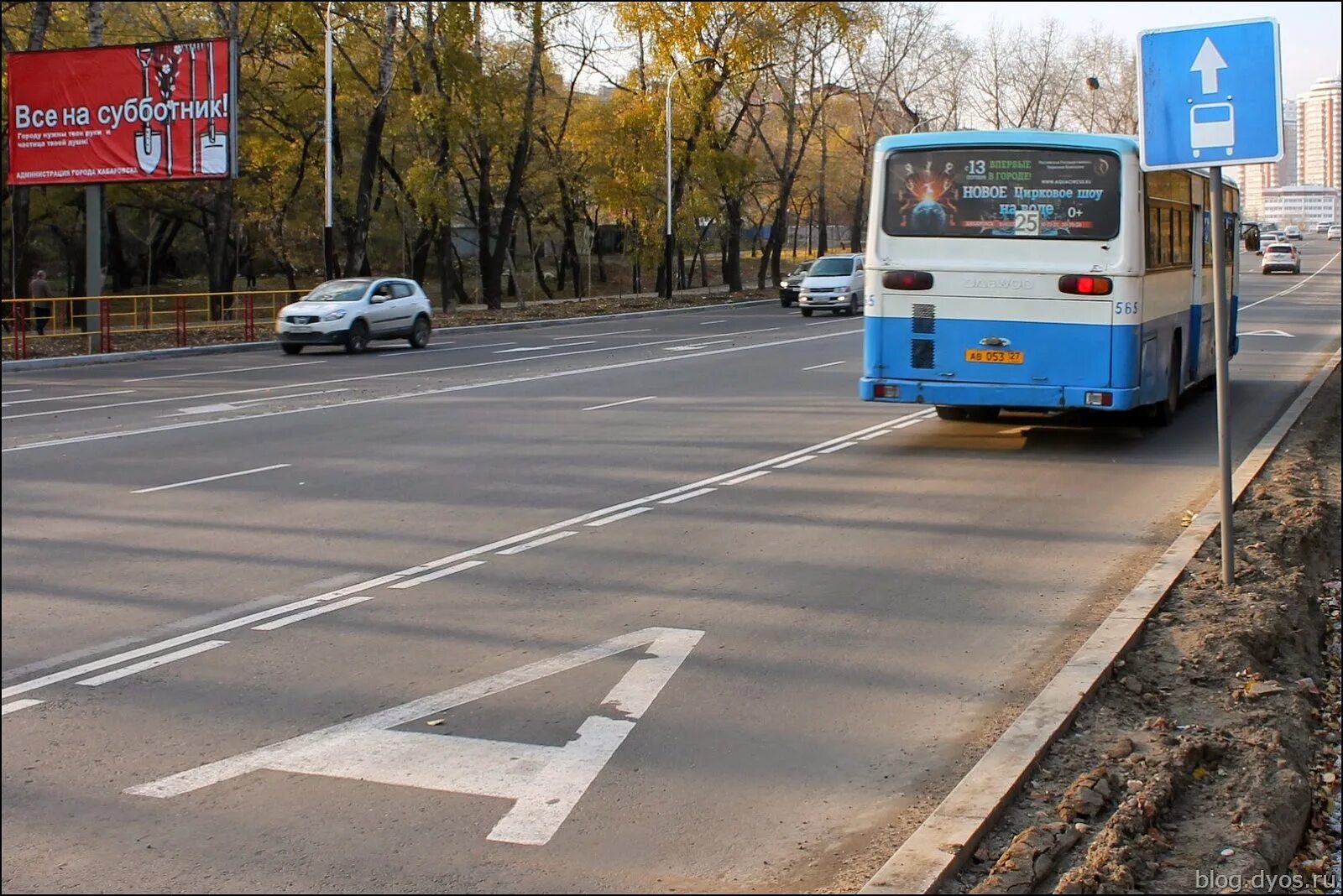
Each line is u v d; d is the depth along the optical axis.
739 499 11.52
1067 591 8.38
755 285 76.00
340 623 7.61
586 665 6.83
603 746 5.70
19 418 17.83
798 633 7.46
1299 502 10.99
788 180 65.75
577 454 14.16
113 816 4.94
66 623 7.60
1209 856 4.74
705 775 5.39
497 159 52.50
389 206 52.31
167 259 65.19
